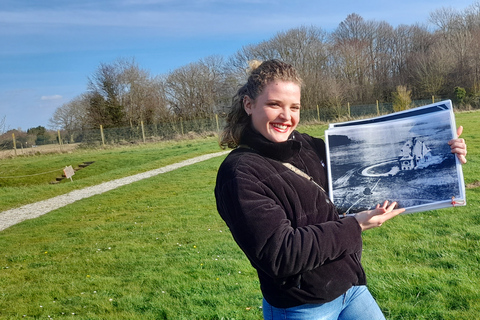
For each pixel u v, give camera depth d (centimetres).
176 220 1141
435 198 212
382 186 225
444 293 485
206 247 838
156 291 607
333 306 201
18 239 1121
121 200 1606
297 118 210
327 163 237
